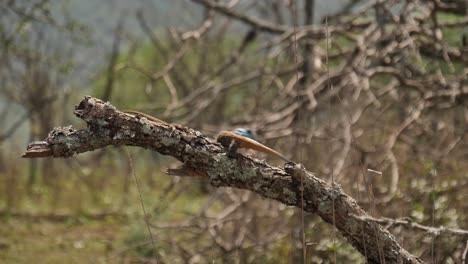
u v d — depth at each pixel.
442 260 8.83
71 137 5.48
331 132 10.73
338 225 6.02
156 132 5.60
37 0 16.25
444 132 12.23
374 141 12.16
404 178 10.95
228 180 5.75
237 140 5.75
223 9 14.93
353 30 13.64
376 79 14.82
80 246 15.59
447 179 10.66
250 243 11.46
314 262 9.76
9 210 18.45
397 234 9.21
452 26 12.54
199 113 12.77
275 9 16.92
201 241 12.96
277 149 11.93
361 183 10.19
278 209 11.09
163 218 15.56
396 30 11.67
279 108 12.32
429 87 12.07
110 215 18.02
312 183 5.88
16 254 15.15
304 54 13.10
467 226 9.90
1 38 16.91
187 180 15.80
